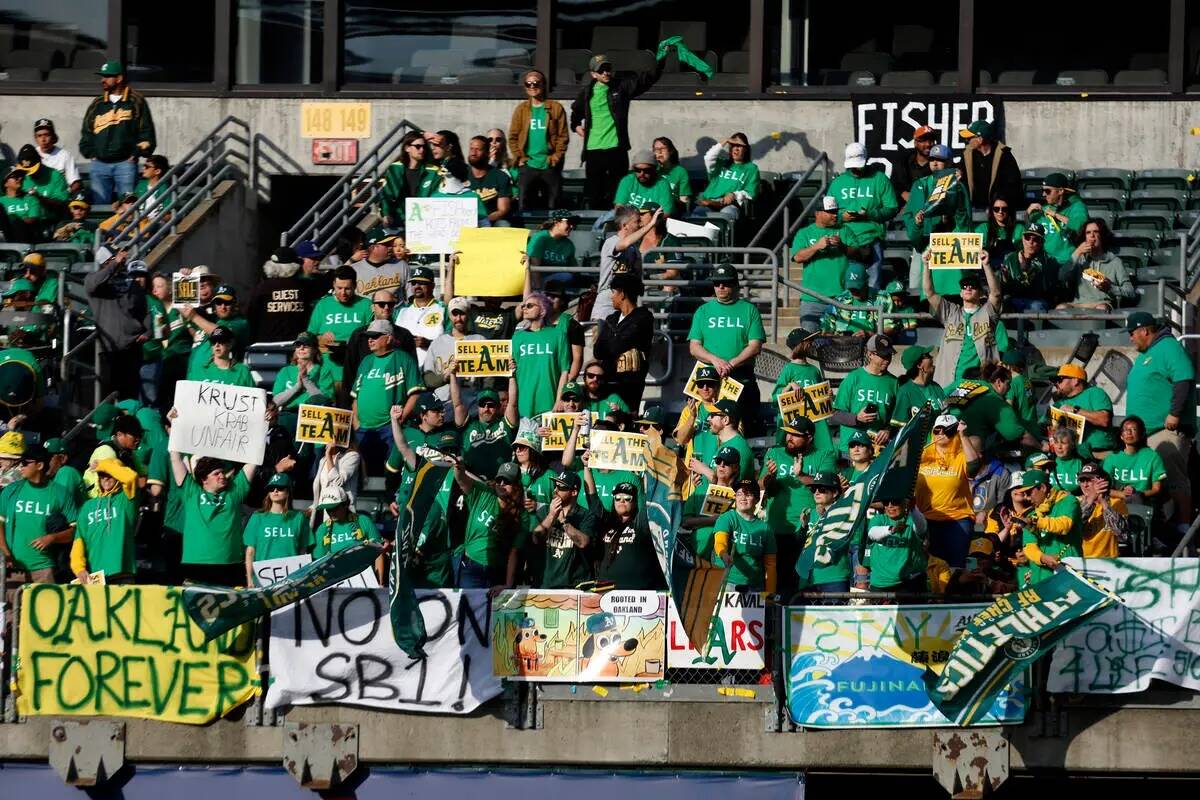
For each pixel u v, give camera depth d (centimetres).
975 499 6144
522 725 5550
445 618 5544
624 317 6372
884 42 8700
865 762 5478
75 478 6153
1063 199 7325
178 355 6988
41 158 8300
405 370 6500
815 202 8162
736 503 5588
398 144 8356
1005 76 8650
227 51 8869
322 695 5559
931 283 6831
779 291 7531
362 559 5475
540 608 5544
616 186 8044
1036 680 5450
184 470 6169
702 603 5491
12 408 6650
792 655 5484
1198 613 5412
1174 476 6288
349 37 8912
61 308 7162
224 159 8700
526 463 5966
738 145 7969
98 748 5625
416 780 5597
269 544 5822
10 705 5641
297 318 7200
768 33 8725
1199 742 5422
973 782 5447
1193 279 7350
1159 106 8538
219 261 8375
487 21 8869
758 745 5506
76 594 5644
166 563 6181
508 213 7800
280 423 6481
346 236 7850
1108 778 5559
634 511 5612
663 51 8106
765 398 6988
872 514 5534
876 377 6244
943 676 5347
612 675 5512
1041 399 6738
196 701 5603
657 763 5522
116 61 8681
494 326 6806
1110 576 5422
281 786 5628
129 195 8119
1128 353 6862
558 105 8100
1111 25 8625
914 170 7794
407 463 6203
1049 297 7106
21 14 8938
